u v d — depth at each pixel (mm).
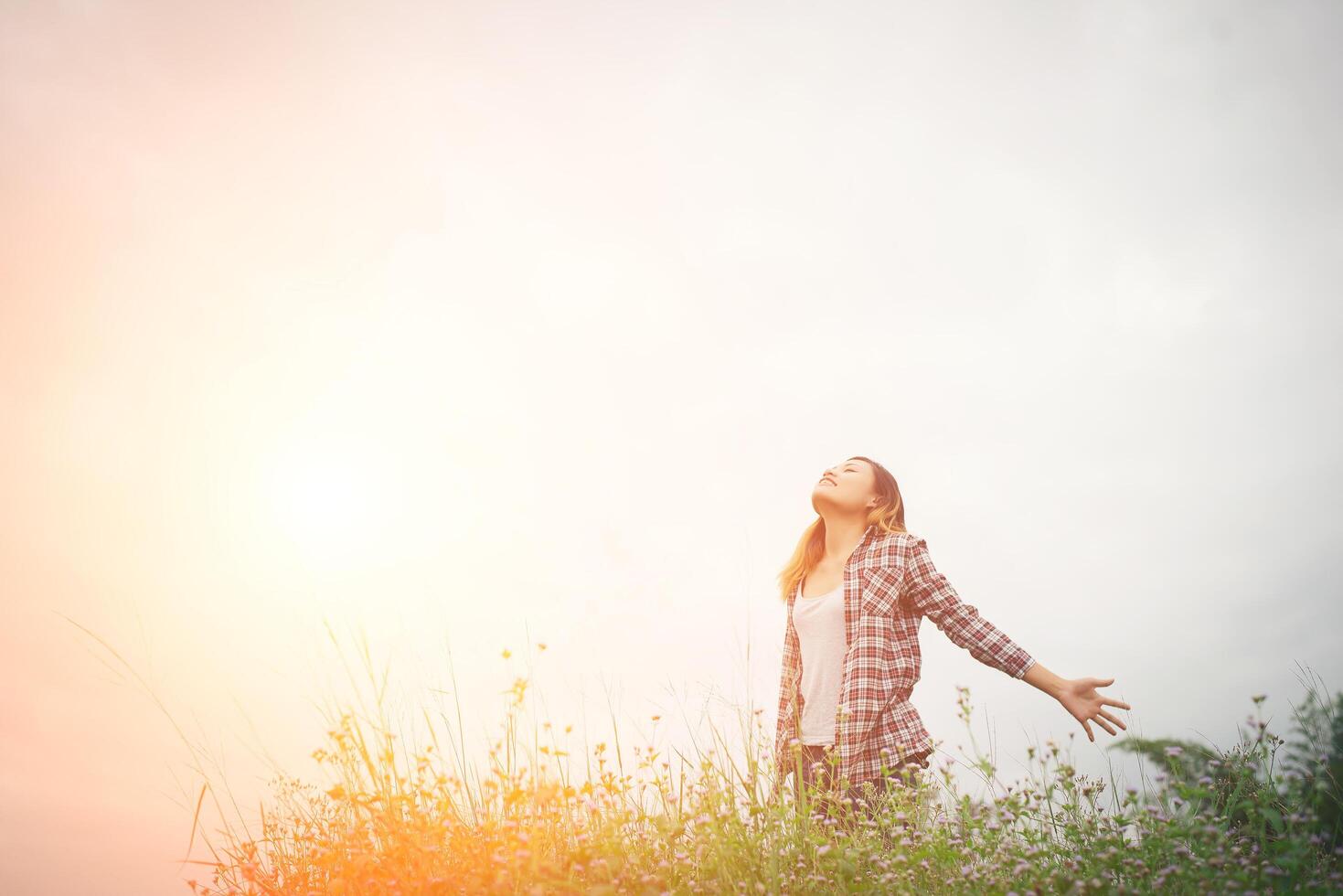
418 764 3057
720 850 2834
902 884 2795
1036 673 3662
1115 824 2924
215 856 3309
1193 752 2883
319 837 3355
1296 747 2697
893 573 4016
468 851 2969
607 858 2730
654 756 3158
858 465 4465
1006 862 2834
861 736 3736
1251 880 2518
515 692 2971
